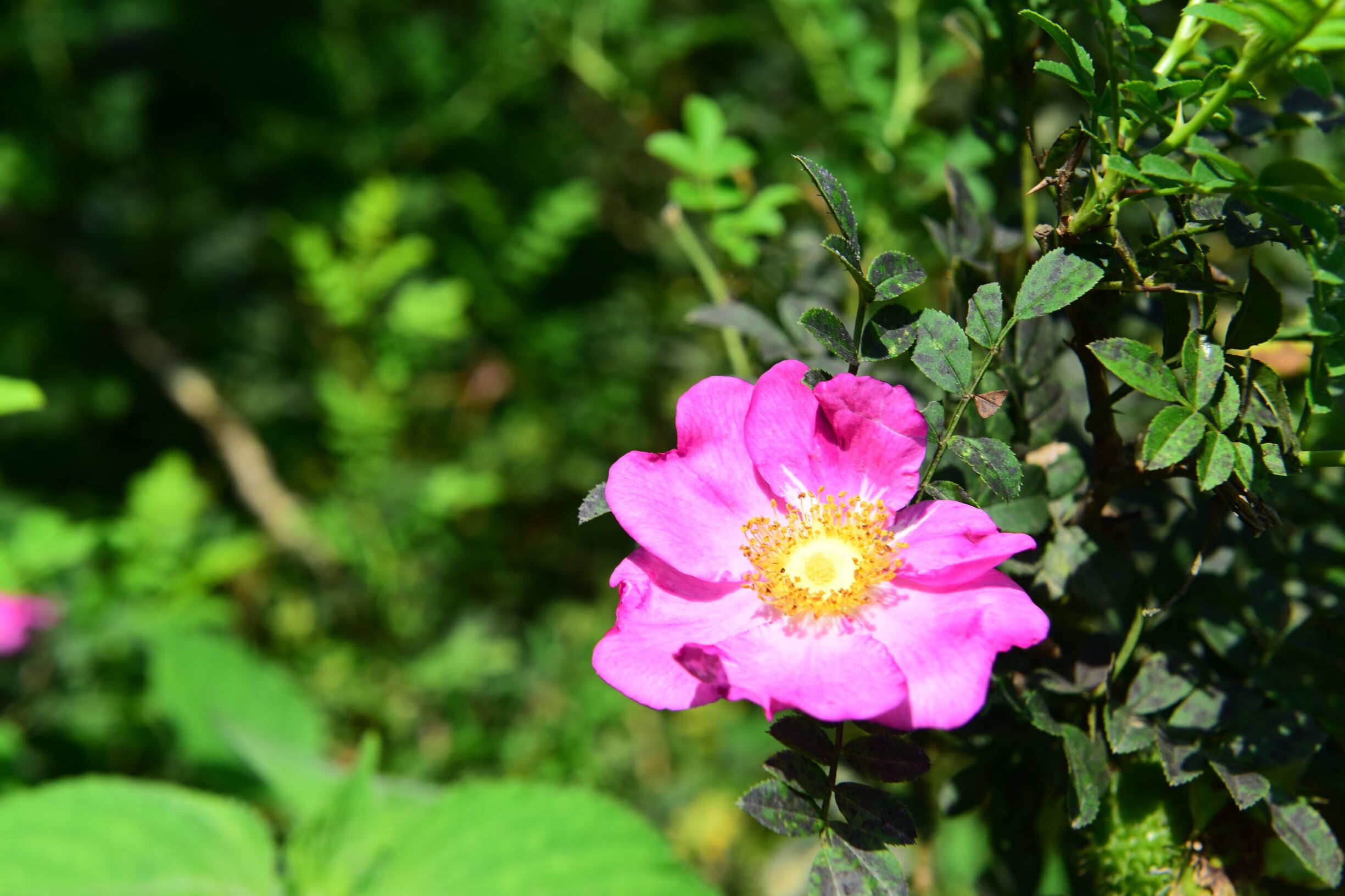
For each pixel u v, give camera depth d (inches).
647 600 10.3
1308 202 9.2
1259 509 9.8
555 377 25.7
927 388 11.2
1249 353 10.0
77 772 21.5
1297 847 10.2
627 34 21.0
